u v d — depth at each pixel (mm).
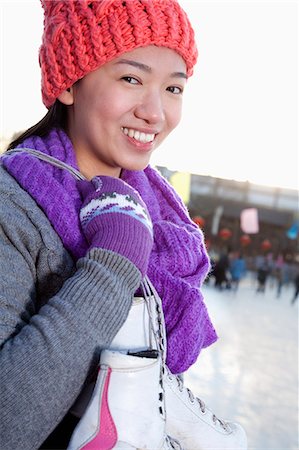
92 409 869
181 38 1093
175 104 1165
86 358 862
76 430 883
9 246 967
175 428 1067
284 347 11219
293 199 38688
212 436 1105
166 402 1036
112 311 884
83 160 1210
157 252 1171
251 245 38344
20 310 946
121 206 962
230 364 8812
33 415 833
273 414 6512
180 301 1091
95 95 1098
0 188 998
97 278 889
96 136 1124
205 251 1265
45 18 1156
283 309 19266
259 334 12516
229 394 7102
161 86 1122
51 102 1197
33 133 1247
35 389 828
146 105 1091
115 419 857
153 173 1372
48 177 1039
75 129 1204
